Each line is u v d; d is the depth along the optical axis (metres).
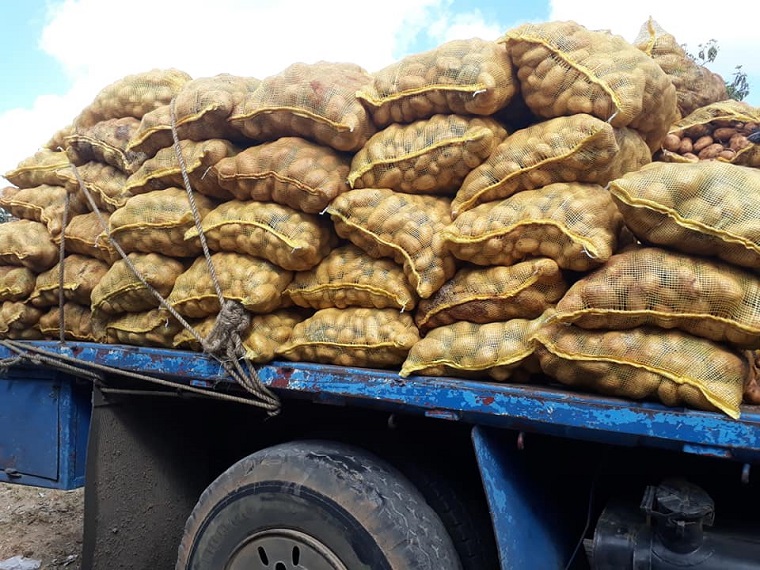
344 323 2.88
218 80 3.45
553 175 2.65
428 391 2.43
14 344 3.88
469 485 2.81
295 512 2.57
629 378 2.17
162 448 3.63
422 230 2.76
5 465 4.10
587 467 2.52
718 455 1.92
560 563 2.43
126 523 3.44
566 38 2.75
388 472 2.63
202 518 2.85
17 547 5.17
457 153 2.82
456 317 2.69
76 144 4.26
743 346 2.17
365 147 3.08
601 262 2.36
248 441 3.67
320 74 3.15
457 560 2.54
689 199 2.21
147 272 3.41
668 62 3.89
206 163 3.27
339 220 2.95
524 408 2.19
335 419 3.05
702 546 2.05
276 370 2.91
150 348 3.44
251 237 3.06
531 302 2.51
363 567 2.42
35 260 4.11
